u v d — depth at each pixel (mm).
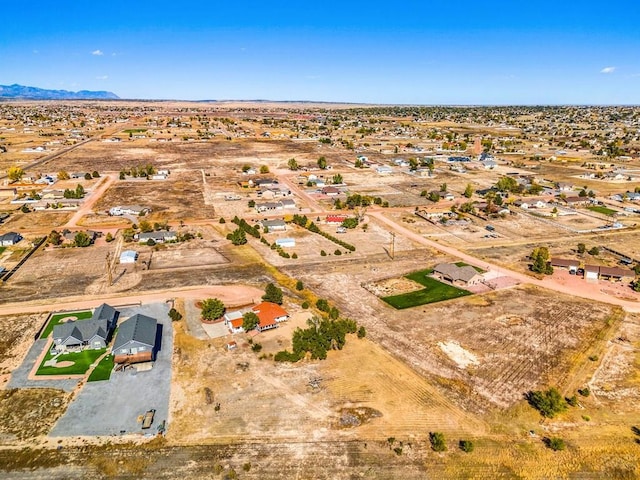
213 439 45156
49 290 77500
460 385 54000
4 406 49219
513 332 66250
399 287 81375
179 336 63312
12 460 42219
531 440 45719
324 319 65062
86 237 99688
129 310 70562
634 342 64000
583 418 48938
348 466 42250
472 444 44406
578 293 79625
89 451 43438
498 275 87000
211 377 54562
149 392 51781
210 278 83812
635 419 49000
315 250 99875
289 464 42375
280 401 50688
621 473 41844
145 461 42438
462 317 70625
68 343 59438
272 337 63594
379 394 52156
